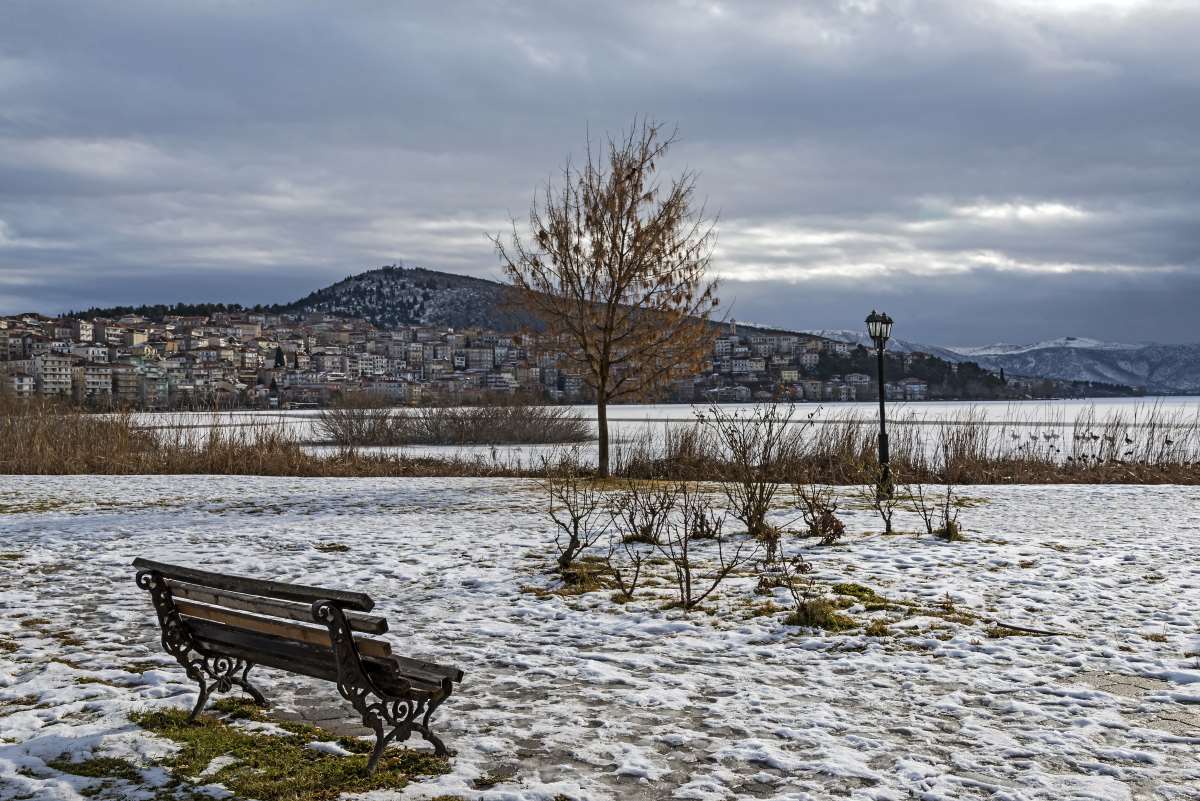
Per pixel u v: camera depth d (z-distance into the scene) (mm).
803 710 5277
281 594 4449
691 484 18953
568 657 6457
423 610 7973
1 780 4199
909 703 5406
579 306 20266
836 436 23859
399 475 24250
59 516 14852
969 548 10922
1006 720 5105
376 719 4281
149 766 4395
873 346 17781
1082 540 11641
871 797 4078
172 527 13406
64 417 28172
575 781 4246
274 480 21766
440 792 4105
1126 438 26078
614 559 10328
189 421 32469
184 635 5168
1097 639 6781
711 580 9102
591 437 38969
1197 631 7004
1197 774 4332
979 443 25547
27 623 7484
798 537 11898
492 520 13953
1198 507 15711
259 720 5133
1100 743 4742
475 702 5453
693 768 4414
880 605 7863
